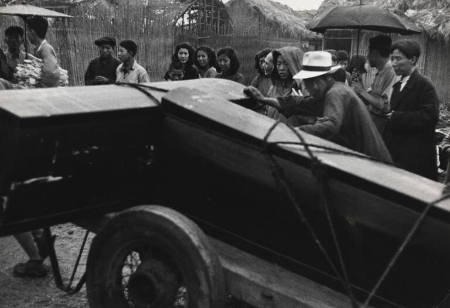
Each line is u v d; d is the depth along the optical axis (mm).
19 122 2428
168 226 2596
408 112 4426
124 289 2947
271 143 2643
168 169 3041
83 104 2730
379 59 5219
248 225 2867
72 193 2762
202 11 14500
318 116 3779
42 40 6332
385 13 7391
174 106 2904
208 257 2545
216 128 2799
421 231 2367
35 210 2654
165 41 11812
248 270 2734
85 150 2711
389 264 2355
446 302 2422
